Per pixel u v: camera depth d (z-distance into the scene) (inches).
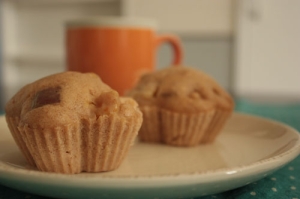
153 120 16.1
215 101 16.1
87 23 18.1
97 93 13.5
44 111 12.9
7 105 13.8
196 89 16.4
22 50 46.0
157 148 15.7
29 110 13.1
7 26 44.1
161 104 16.1
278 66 42.8
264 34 42.3
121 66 18.3
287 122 20.3
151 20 19.1
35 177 11.3
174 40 20.3
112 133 13.2
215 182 11.5
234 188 12.2
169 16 40.8
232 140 16.3
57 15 45.0
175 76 16.7
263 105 27.5
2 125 15.7
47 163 13.2
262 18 42.1
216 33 40.8
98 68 18.3
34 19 45.4
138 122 13.6
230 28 40.4
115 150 13.4
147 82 16.7
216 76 42.9
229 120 17.6
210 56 42.7
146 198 11.5
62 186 11.2
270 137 15.7
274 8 41.9
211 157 14.8
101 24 18.1
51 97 13.1
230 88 42.7
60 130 12.9
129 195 11.3
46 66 46.1
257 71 43.1
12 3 44.9
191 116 15.7
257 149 15.2
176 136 16.0
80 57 18.4
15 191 12.8
